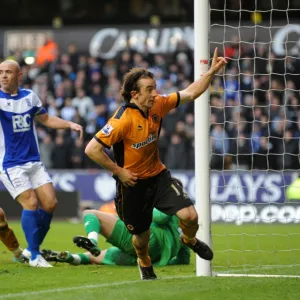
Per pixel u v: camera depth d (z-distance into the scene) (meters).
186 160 43.25
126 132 13.76
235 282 14.64
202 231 15.98
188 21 55.06
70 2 57.94
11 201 40.34
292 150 41.59
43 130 47.31
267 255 22.19
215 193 39.16
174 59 50.78
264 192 38.59
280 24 48.94
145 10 56.94
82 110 48.47
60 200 40.84
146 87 13.63
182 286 13.88
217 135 42.91
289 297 12.80
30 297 13.08
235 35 49.34
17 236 29.47
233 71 46.34
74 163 45.12
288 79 46.16
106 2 57.47
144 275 15.27
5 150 19.09
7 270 17.70
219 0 50.12
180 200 14.04
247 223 38.09
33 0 59.31
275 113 43.72
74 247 24.94
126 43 52.03
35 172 19.30
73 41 52.91
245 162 41.56
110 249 19.08
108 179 41.59
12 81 19.05
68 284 15.33
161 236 18.69
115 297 12.58
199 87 14.40
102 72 50.84
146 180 14.16
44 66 51.62
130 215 14.32
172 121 45.12
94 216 18.64
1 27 53.75
